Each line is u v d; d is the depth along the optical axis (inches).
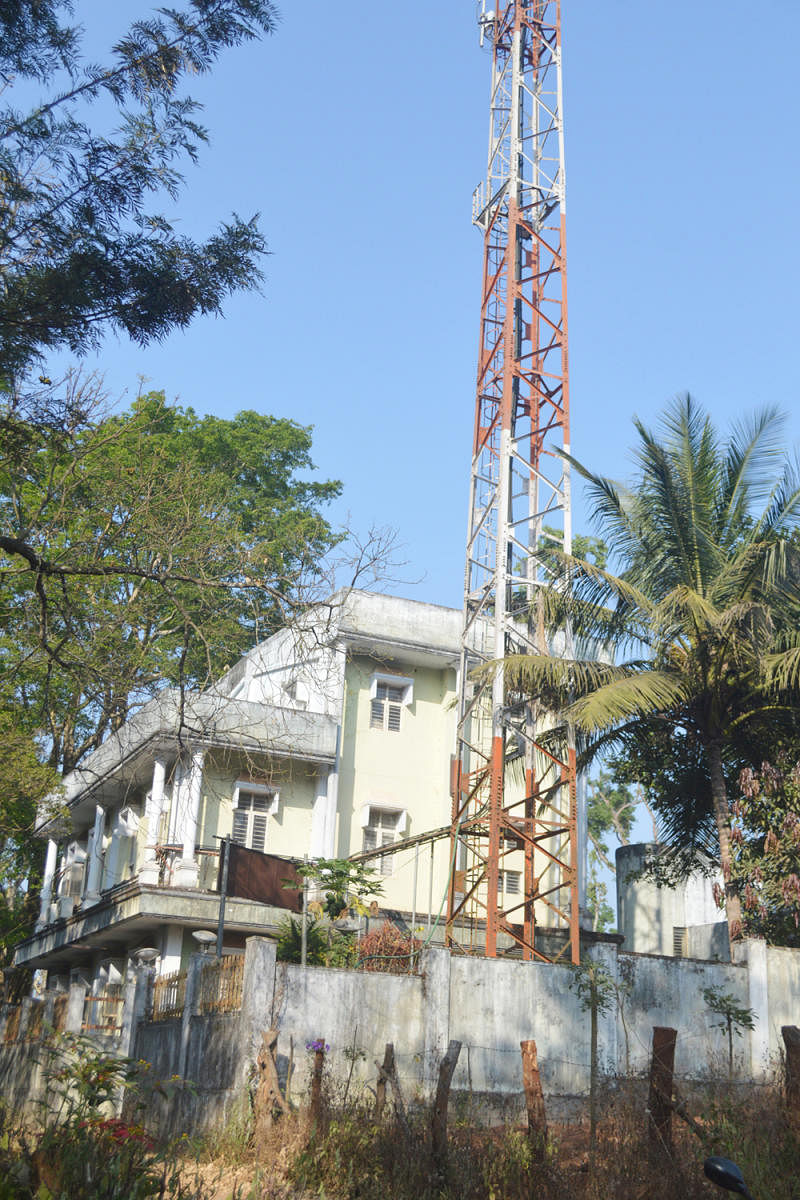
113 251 471.2
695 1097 645.3
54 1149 346.6
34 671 740.7
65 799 1239.5
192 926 973.2
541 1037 679.1
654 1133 403.5
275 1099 511.5
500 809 889.5
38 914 1381.6
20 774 980.6
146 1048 722.8
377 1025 637.3
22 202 469.7
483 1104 633.6
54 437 541.3
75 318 471.5
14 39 465.4
